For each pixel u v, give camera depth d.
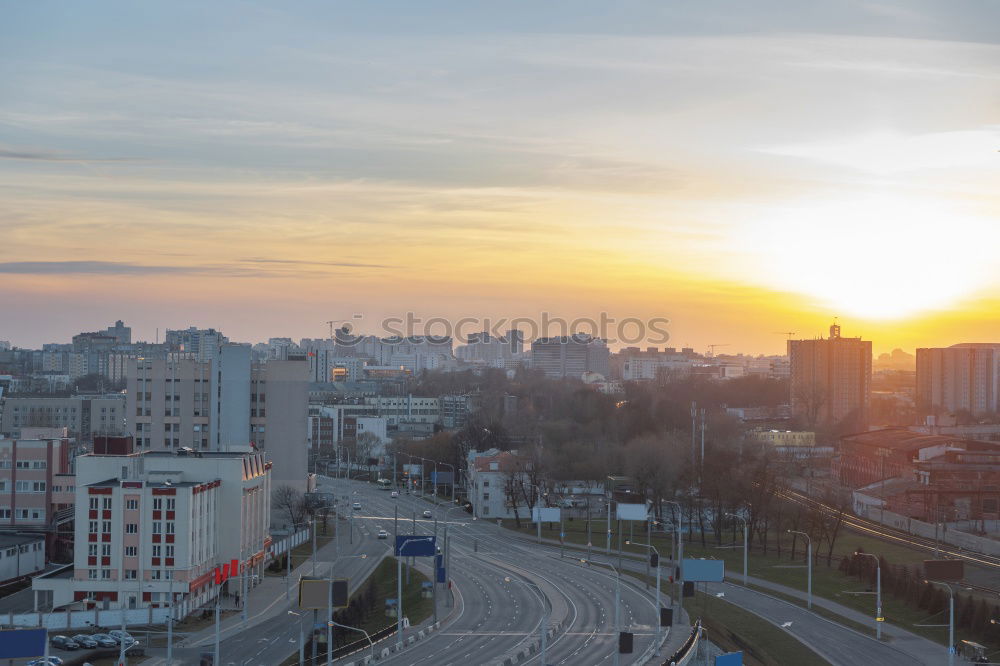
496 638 187.12
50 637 192.38
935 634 199.12
